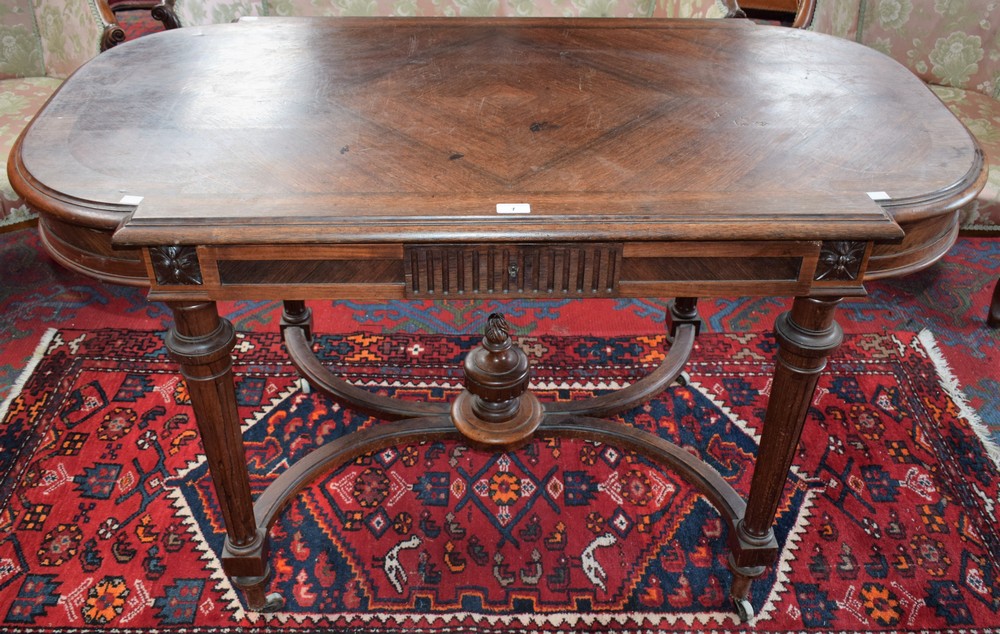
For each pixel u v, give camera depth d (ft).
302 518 6.44
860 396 7.64
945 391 7.73
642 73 5.94
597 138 4.92
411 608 5.79
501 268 4.23
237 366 7.94
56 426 7.16
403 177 4.44
